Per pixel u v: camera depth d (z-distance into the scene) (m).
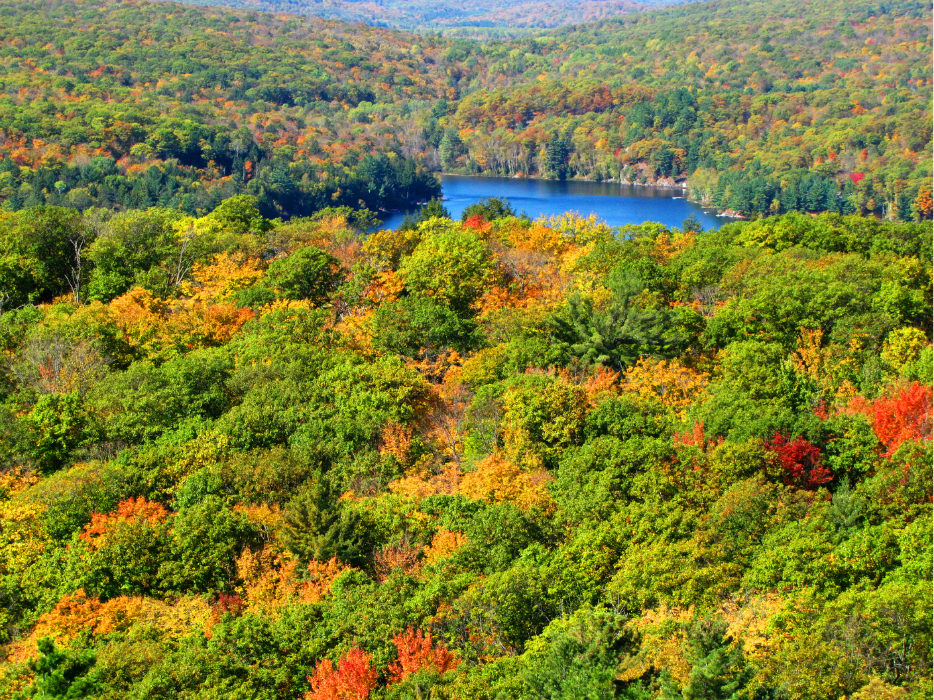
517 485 49.03
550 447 56.44
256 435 55.12
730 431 53.12
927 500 43.62
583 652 30.86
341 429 55.75
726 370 65.50
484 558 41.44
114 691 32.34
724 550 41.06
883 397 56.19
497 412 58.50
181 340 73.25
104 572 41.91
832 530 41.97
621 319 70.12
